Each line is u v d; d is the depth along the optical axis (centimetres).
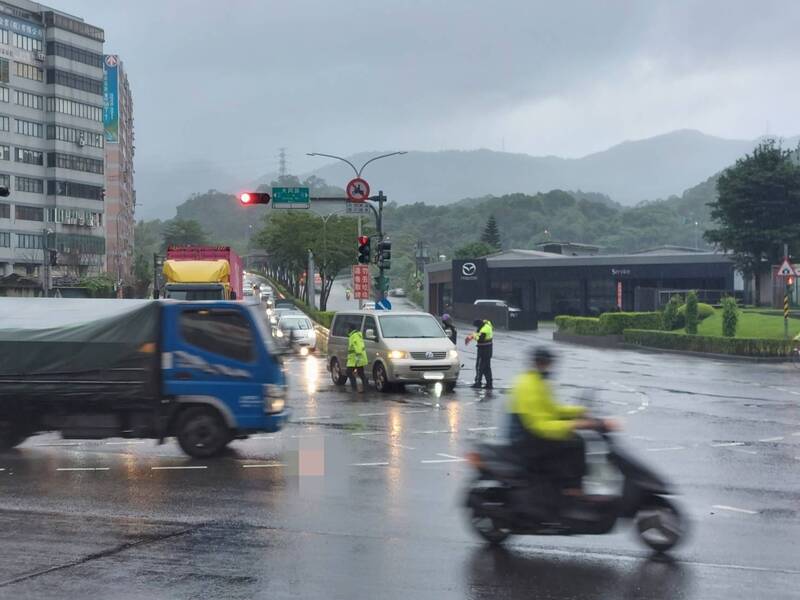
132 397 1377
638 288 7400
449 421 1833
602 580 780
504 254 9512
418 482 1211
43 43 11006
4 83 10488
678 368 3394
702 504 1085
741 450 1482
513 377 2950
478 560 841
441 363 2389
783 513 1038
